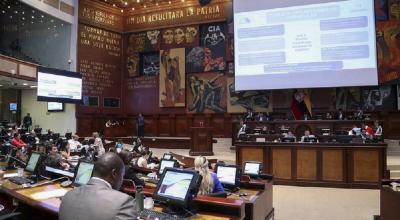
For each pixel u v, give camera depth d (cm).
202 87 1672
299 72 1282
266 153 920
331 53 1245
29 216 454
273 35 1317
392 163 990
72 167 514
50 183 464
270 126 1276
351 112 1385
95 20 1697
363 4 1215
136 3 1761
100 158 227
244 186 507
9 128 1212
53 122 1683
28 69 1425
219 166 513
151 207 335
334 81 1241
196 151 1286
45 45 1648
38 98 1378
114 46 1783
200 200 328
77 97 1534
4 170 588
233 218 308
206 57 1670
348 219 584
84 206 198
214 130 1636
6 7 1543
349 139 886
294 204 690
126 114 1802
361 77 1212
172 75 1717
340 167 862
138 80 1794
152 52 1789
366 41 1210
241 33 1366
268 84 1323
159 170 562
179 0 1720
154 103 1756
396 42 1366
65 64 1617
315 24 1266
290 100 1500
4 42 1566
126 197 204
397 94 1367
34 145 811
